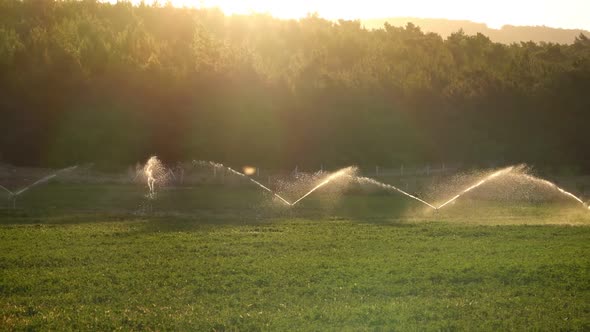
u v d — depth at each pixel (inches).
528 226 1567.4
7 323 732.0
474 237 1393.9
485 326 743.1
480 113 3427.7
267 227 1520.7
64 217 1652.3
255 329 727.7
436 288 914.1
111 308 801.6
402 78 3550.7
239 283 933.8
